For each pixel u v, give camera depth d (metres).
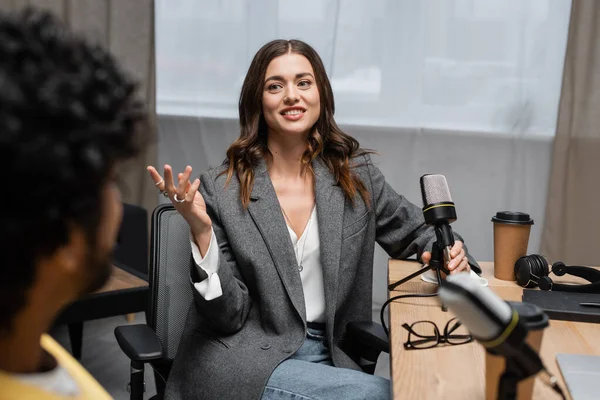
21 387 0.49
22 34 0.47
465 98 3.48
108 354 2.97
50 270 0.49
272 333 1.66
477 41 3.43
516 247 1.68
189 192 1.47
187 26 3.69
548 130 3.44
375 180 1.85
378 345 1.65
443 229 1.55
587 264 3.40
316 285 1.73
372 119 3.57
